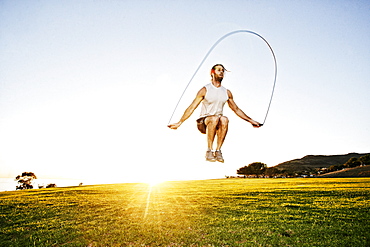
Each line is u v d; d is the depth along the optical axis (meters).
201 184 36.72
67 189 28.88
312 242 9.57
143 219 13.45
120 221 13.17
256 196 19.95
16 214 15.17
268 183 34.78
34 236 11.34
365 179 36.69
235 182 40.50
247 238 10.13
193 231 11.23
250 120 3.33
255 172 69.62
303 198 18.33
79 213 15.16
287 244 9.45
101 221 13.31
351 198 17.52
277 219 12.73
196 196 20.89
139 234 11.09
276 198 18.66
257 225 11.79
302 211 14.20
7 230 12.30
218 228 11.46
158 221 12.95
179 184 37.69
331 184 28.41
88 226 12.51
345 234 10.32
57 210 16.02
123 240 10.46
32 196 22.19
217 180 50.81
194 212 14.75
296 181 37.22
